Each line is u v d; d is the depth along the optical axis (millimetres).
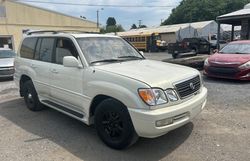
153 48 38469
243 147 4277
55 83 5387
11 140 4797
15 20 26797
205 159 3943
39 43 6137
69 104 5188
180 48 23672
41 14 28844
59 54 5395
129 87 3920
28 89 6477
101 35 5539
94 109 4695
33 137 4902
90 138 4793
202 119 5551
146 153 4184
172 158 4008
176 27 45781
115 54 5219
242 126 5129
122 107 4043
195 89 4465
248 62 9203
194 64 13125
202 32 44781
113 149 4340
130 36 42438
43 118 5961
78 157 4113
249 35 18297
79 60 4812
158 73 4230
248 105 6477
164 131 3820
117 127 4215
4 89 9477
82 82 4672
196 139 4613
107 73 4281
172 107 3912
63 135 4961
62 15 30750
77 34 5301
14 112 6508
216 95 7555
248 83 9172
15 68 7051
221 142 4473
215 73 9789
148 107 3752
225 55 10047
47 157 4133
